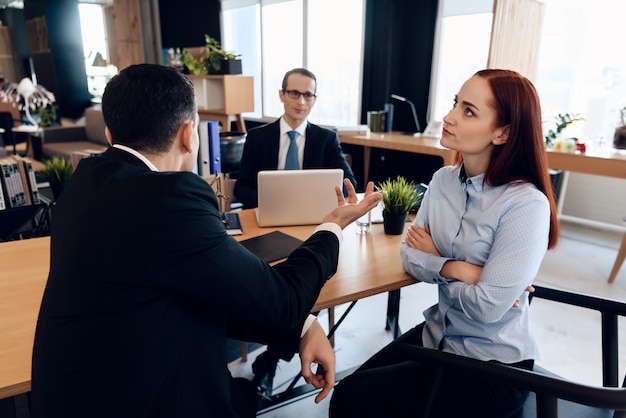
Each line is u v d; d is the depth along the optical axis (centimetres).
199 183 73
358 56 455
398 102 436
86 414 66
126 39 664
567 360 205
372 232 162
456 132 109
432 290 273
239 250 76
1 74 830
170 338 69
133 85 76
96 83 709
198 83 476
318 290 91
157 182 69
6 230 196
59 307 67
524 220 103
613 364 117
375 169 437
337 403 113
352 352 211
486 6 361
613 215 367
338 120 492
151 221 65
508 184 108
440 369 99
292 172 158
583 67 355
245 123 610
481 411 106
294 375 199
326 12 475
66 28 672
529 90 103
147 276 65
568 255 321
